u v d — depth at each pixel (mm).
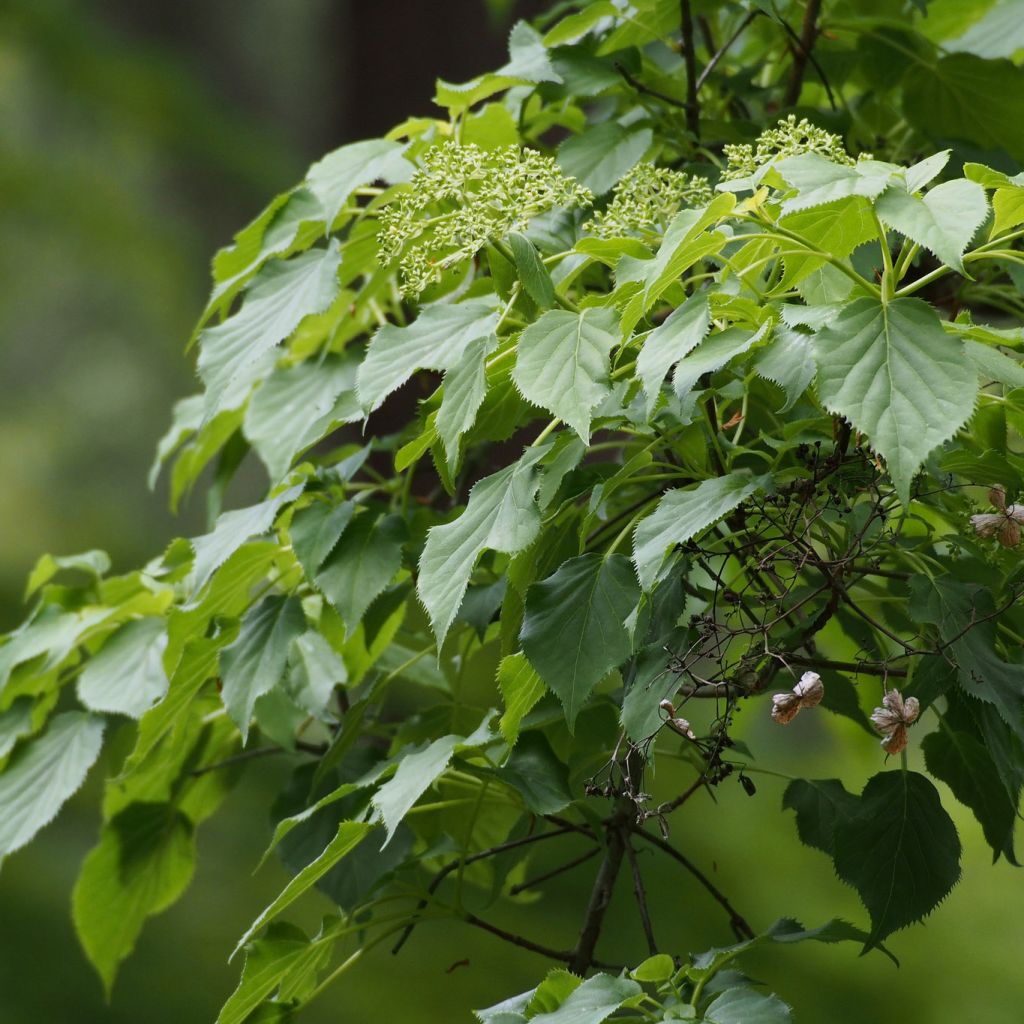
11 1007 6117
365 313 4508
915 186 4137
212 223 9312
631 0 4445
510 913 6387
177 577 4477
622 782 4281
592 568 4234
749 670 4211
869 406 4117
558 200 4242
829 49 4512
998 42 4539
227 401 4504
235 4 9430
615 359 4211
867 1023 6246
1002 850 4281
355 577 4344
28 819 4430
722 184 4156
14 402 9094
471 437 4285
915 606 4211
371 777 4309
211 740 4523
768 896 6512
